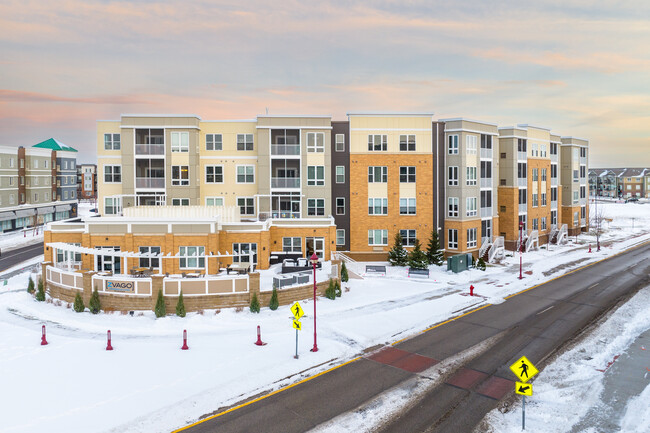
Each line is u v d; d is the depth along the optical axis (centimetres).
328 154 4059
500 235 5012
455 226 4244
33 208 6862
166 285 2489
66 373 1734
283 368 1800
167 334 2203
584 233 6619
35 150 6938
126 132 3909
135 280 2497
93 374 1727
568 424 1388
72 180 8106
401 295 3005
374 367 1830
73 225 3350
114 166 4066
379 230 4197
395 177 4184
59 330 2253
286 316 2478
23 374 1723
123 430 1338
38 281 2902
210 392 1586
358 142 4162
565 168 6284
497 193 4928
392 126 4178
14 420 1382
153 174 4072
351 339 2156
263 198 4078
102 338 2141
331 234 3722
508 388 1647
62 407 1468
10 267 4109
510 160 4916
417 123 4191
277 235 3712
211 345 2047
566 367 1839
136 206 3628
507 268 4012
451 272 3741
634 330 2314
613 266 4116
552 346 2083
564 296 3019
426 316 2536
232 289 2558
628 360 1912
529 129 5181
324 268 3412
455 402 1534
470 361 1900
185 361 1861
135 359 1878
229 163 4150
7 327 2294
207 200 4153
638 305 2781
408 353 1988
